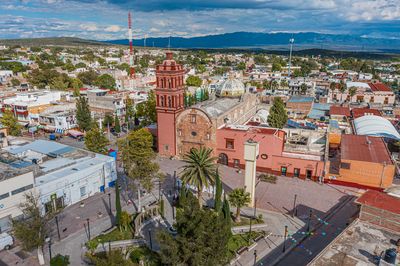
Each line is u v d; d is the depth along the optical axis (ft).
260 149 245.24
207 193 213.87
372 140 261.85
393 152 300.81
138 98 466.29
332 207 195.72
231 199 173.99
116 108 415.23
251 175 189.06
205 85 583.17
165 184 227.61
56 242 159.74
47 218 149.89
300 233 168.55
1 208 161.38
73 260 146.20
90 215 186.70
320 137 296.30
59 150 237.25
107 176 221.87
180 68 267.59
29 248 137.59
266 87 605.31
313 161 229.86
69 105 403.95
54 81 597.93
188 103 403.95
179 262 106.52
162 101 269.44
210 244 106.11
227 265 131.85
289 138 299.17
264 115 365.81
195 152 180.86
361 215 138.82
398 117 415.64
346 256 111.86
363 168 216.54
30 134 359.87
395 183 225.76
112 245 156.15
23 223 140.05
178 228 114.93
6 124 331.36
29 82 637.71
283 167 241.76
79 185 203.10
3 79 648.79
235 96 336.29
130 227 172.04
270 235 166.81
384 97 522.88
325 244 159.94
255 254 144.25
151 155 200.85
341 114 399.85
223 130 254.27
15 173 171.32
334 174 227.40
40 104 406.21
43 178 190.80
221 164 264.11
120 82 597.11
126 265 112.37
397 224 129.18
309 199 205.57
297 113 428.97
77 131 350.43
